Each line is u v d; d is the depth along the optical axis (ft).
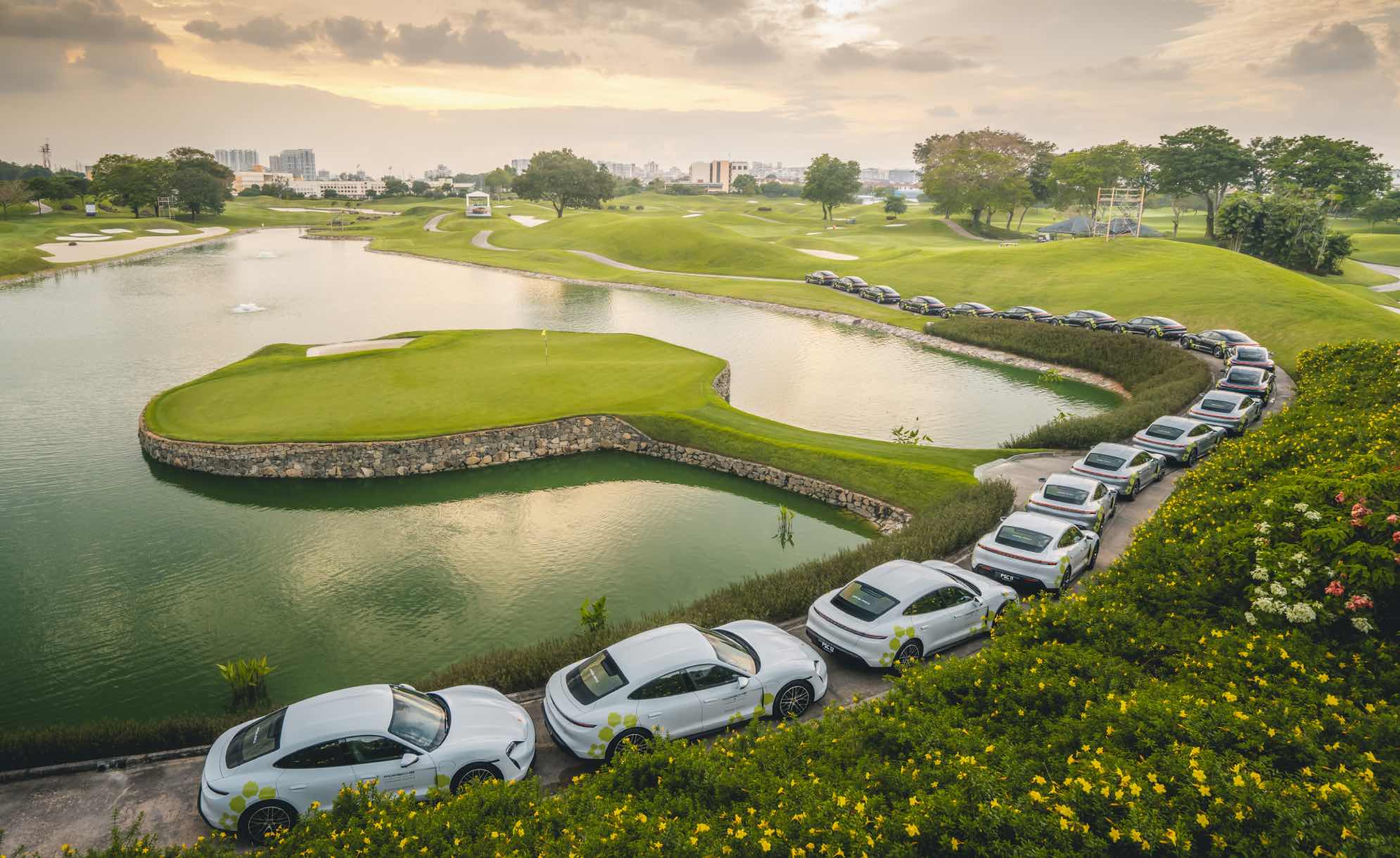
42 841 31.81
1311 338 147.74
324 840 26.61
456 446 98.68
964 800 24.95
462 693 36.76
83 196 647.56
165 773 36.40
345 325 211.00
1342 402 77.56
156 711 50.29
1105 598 40.24
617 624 59.98
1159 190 432.66
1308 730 26.45
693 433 103.45
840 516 84.64
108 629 60.44
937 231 504.43
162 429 101.96
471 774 32.35
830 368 160.56
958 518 65.26
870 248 412.77
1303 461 55.21
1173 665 33.58
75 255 371.97
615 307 246.47
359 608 63.87
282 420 105.19
